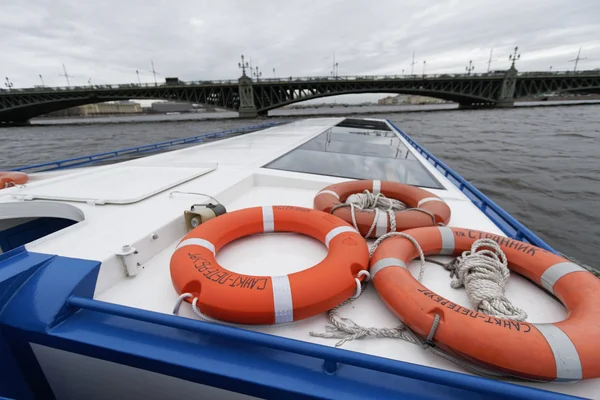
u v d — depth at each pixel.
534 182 11.34
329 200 2.46
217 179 3.37
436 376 1.00
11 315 1.37
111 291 1.66
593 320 1.19
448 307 1.25
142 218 2.25
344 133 8.08
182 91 54.91
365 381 1.13
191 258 1.57
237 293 1.33
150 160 4.60
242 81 51.38
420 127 31.62
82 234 1.98
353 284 1.48
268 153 4.96
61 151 21.48
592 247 7.07
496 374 1.18
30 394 1.52
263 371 1.17
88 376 1.41
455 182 4.08
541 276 1.59
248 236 2.22
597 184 10.93
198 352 1.24
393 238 1.82
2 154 20.53
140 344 1.27
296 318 1.34
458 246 1.84
